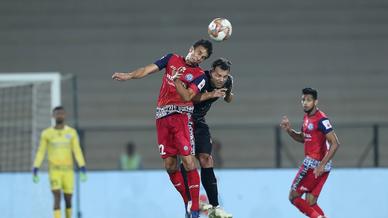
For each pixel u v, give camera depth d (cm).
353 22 6556
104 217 5538
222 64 3641
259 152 6300
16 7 6588
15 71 6538
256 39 6531
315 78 6506
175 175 3734
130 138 6406
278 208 5488
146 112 6500
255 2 6556
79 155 5334
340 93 6494
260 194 5503
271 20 6544
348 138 6341
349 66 6525
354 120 6456
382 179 5491
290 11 6556
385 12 6550
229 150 6312
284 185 5500
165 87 3622
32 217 5559
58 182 5262
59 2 6600
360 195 5497
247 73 6500
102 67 6544
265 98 6475
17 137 5884
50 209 5547
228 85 3769
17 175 5572
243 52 6519
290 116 6456
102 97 6506
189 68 3562
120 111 6494
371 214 5491
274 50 6525
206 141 3784
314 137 4234
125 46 6569
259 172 5509
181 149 3597
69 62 6556
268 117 6456
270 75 6500
